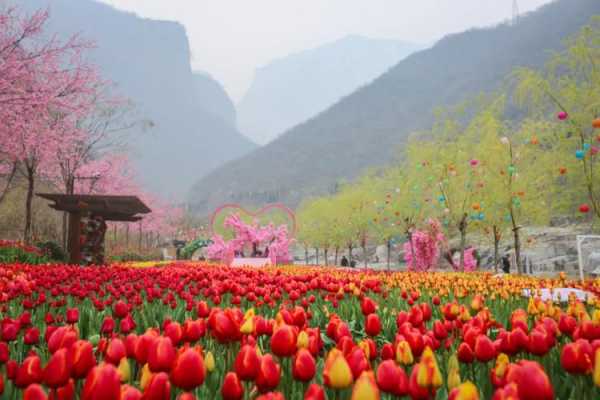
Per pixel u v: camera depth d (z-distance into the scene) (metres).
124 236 43.31
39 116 17.88
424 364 2.17
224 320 2.92
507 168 17.53
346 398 2.26
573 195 14.62
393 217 26.11
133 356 2.78
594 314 3.54
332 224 38.28
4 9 16.41
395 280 9.11
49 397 2.07
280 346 2.56
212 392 2.68
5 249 16.08
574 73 14.10
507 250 31.23
